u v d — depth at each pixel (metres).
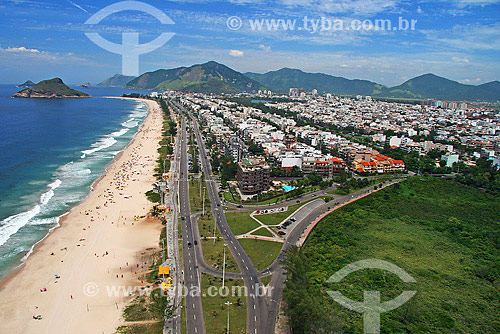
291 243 197.75
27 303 148.75
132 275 169.12
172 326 132.50
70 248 194.00
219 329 130.62
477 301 143.62
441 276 161.50
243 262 177.62
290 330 131.25
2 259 182.50
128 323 135.75
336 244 194.00
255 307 143.62
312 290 142.62
